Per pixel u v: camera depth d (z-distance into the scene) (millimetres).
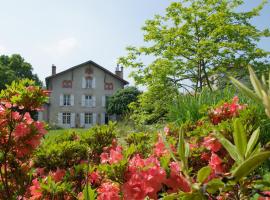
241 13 16625
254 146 848
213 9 16844
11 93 2738
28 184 2812
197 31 16547
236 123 788
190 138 2672
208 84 15648
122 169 1478
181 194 749
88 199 1379
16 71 55938
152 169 1384
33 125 2750
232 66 16609
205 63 16328
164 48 16562
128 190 1374
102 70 47844
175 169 1397
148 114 15000
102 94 47750
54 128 42438
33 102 2717
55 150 3080
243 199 875
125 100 44938
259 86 638
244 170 684
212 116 3426
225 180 718
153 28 16531
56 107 47031
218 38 16859
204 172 754
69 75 47406
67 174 2557
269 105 616
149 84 15617
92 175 2188
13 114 2732
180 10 16375
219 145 2051
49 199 2146
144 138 3287
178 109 7125
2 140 2736
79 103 47375
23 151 2770
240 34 16031
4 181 2832
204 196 739
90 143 3418
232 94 6719
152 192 1376
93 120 47406
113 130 3551
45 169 3041
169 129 3037
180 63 16047
